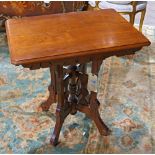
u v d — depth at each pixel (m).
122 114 1.67
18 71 2.08
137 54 2.30
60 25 1.28
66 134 1.53
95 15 1.39
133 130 1.56
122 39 1.16
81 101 1.48
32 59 1.03
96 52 1.09
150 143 1.48
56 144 1.47
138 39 1.17
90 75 1.99
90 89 1.86
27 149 1.45
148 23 2.92
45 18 1.35
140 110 1.71
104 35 1.19
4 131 1.55
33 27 1.26
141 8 2.20
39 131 1.55
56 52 1.07
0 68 2.11
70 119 1.63
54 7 2.26
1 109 1.71
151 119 1.64
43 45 1.11
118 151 1.43
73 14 1.41
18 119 1.63
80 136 1.52
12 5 2.30
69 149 1.45
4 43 2.44
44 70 2.10
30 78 2.01
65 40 1.15
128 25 1.29
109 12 1.43
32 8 2.29
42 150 1.44
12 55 1.05
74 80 1.39
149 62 2.20
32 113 1.68
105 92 1.85
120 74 2.04
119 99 1.79
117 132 1.54
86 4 2.32
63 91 1.36
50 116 1.66
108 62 2.18
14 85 1.93
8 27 1.26
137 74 2.05
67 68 1.33
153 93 1.86
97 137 1.51
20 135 1.53
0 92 1.86
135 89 1.89
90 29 1.25
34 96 1.83
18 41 1.14
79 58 1.12
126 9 2.15
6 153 1.42
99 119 1.49
